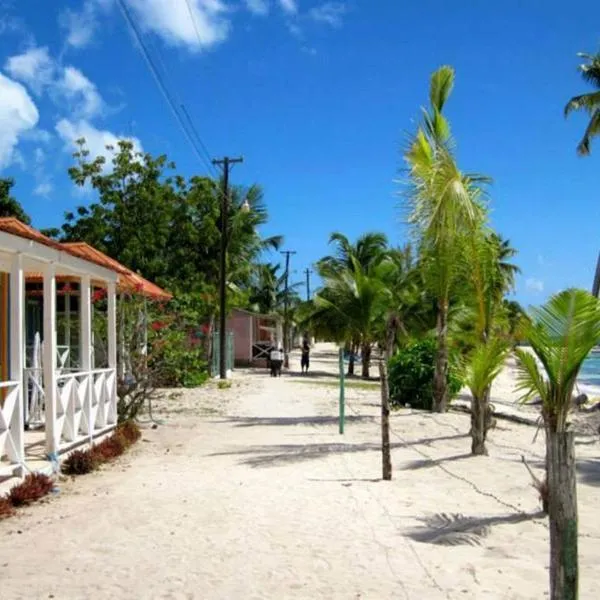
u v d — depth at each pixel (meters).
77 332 17.14
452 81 14.31
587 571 6.10
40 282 14.25
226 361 35.06
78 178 30.27
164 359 18.75
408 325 30.67
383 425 10.12
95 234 29.75
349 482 9.81
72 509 8.09
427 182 13.81
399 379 20.31
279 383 30.83
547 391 5.83
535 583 5.74
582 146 32.81
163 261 31.19
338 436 14.66
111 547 6.62
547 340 5.70
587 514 8.28
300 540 6.88
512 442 14.24
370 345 36.75
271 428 15.86
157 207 30.86
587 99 32.09
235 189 35.72
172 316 20.36
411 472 10.62
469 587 5.64
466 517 7.88
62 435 10.71
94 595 5.39
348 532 7.19
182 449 12.84
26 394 12.82
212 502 8.46
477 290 12.99
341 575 5.89
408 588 5.59
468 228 13.05
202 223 32.62
